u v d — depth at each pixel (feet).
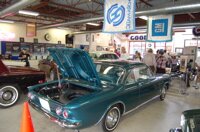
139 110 13.75
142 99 12.39
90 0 27.20
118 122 10.48
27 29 44.27
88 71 9.78
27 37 44.70
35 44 45.47
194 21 30.58
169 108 14.47
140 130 10.39
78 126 7.82
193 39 54.85
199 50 47.57
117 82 10.54
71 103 7.92
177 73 20.77
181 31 54.90
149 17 22.02
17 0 21.26
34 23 45.01
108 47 60.75
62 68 11.48
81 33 48.93
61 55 10.21
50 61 24.77
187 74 22.06
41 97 9.43
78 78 11.11
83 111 7.92
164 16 20.94
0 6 30.55
